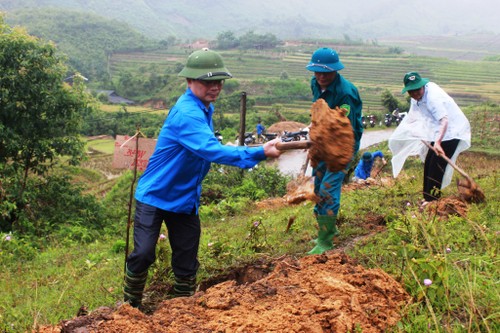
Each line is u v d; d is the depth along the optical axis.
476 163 21.02
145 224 4.14
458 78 121.12
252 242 5.98
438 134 6.66
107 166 38.84
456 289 3.81
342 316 3.29
